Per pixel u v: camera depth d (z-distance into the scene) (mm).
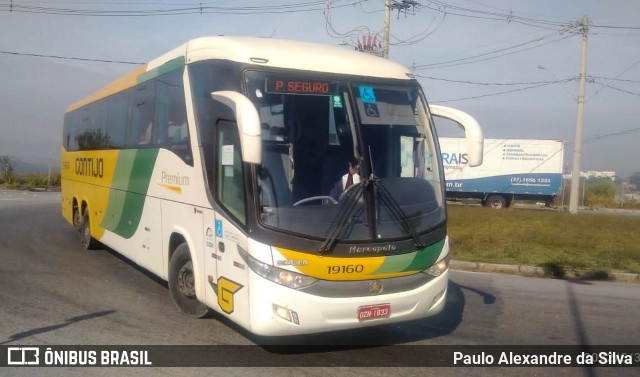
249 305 6004
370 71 6883
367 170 6297
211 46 7047
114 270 11078
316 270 5855
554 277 13055
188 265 7867
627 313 9430
